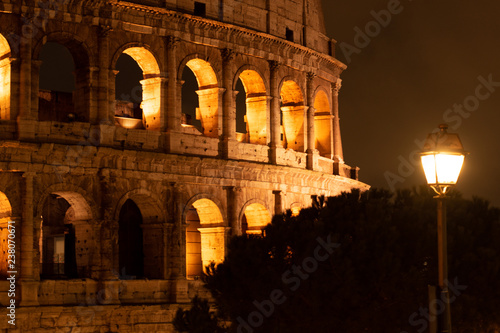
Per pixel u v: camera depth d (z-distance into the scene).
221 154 90.94
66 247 89.31
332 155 108.69
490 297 51.41
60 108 87.56
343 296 49.78
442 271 41.06
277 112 97.88
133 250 91.19
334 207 55.25
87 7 79.62
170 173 85.25
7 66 76.12
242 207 92.44
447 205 54.44
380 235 50.66
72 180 78.31
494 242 52.53
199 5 89.94
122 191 81.69
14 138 74.75
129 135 82.12
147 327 81.69
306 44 103.25
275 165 95.00
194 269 97.12
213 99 91.62
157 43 85.50
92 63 80.06
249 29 93.00
